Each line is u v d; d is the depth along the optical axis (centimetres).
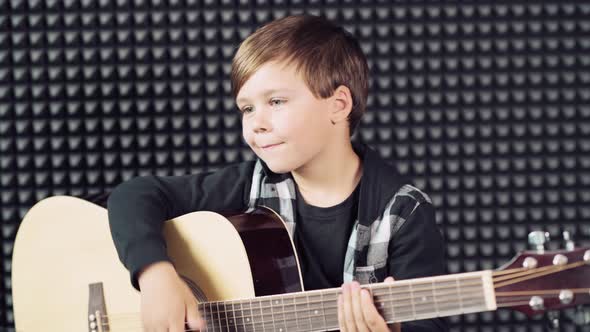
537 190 209
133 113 211
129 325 133
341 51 127
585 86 206
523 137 208
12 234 214
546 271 97
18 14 208
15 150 213
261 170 137
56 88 210
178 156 212
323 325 111
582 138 208
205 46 209
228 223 122
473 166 208
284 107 118
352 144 135
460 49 207
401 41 207
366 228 127
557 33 205
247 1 207
